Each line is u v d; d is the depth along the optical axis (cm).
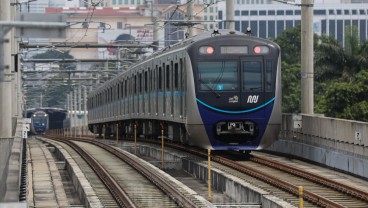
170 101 7262
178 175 6272
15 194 2772
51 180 5812
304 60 6462
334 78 10438
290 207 3672
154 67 8319
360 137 5259
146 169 6119
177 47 7081
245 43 6309
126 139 11562
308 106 6500
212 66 6284
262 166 5962
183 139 7019
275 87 6294
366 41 10419
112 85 12794
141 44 11744
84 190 4753
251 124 6278
